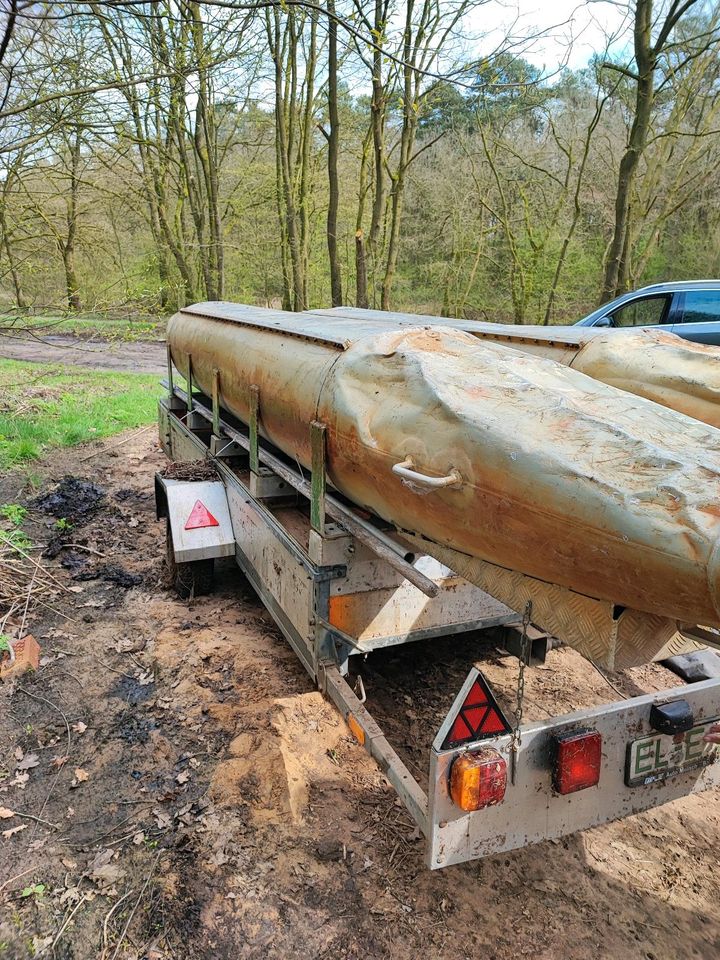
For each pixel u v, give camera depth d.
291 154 13.93
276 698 3.39
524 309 15.38
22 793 2.93
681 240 17.14
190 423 5.65
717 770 2.42
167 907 2.39
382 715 3.44
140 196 11.29
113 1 3.81
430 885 2.47
